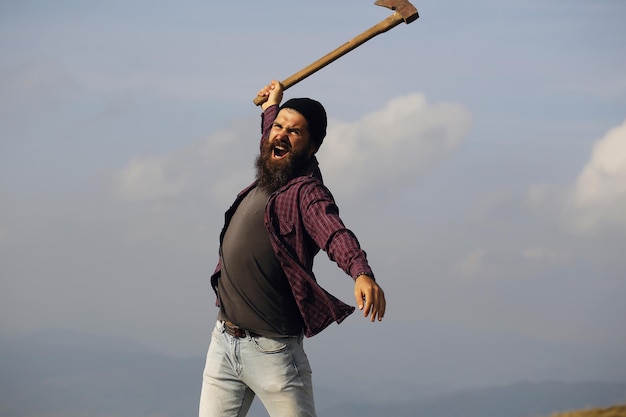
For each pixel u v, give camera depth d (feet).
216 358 12.29
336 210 11.41
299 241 11.40
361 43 13.83
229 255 11.89
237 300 11.78
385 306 9.96
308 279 11.35
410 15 12.96
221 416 12.31
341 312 11.27
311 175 12.18
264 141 13.80
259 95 14.92
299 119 12.12
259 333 11.66
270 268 11.54
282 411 11.80
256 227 11.71
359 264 10.24
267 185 11.95
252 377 11.86
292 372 11.75
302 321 11.88
